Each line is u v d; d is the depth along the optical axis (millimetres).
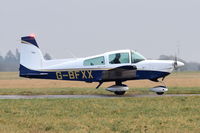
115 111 48406
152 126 38844
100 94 74125
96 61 69250
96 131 36781
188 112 47656
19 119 42906
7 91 83562
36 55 70688
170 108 50656
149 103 55344
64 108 51125
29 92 78250
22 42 70562
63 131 36625
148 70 70312
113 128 38156
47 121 41656
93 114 46438
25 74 70500
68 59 70938
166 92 74812
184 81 169375
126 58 69562
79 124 40031
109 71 68625
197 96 62062
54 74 70312
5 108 51375
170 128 37812
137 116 45031
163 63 70938
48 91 81750
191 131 36250
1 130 36719
